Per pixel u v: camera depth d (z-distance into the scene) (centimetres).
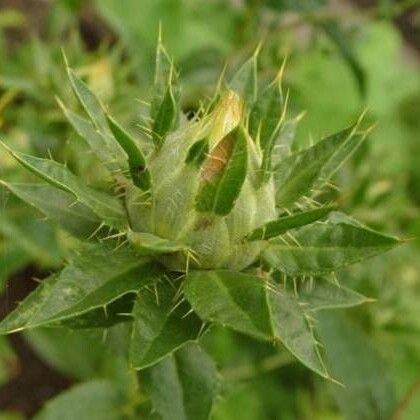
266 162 21
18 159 21
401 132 54
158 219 21
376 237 21
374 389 30
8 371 41
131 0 43
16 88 33
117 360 33
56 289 20
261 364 34
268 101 22
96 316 22
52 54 35
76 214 22
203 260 21
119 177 21
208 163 20
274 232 20
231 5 46
